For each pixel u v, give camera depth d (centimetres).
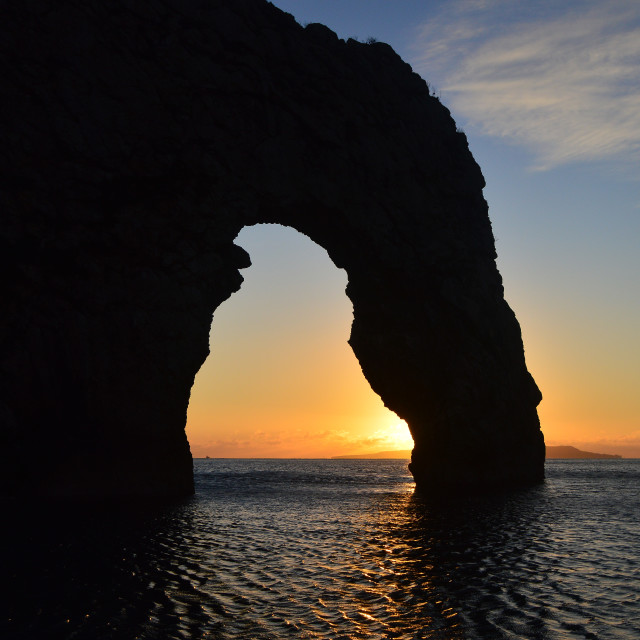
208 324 5069
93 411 4494
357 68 6134
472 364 6481
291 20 5791
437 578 2231
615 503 4941
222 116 5147
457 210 6762
